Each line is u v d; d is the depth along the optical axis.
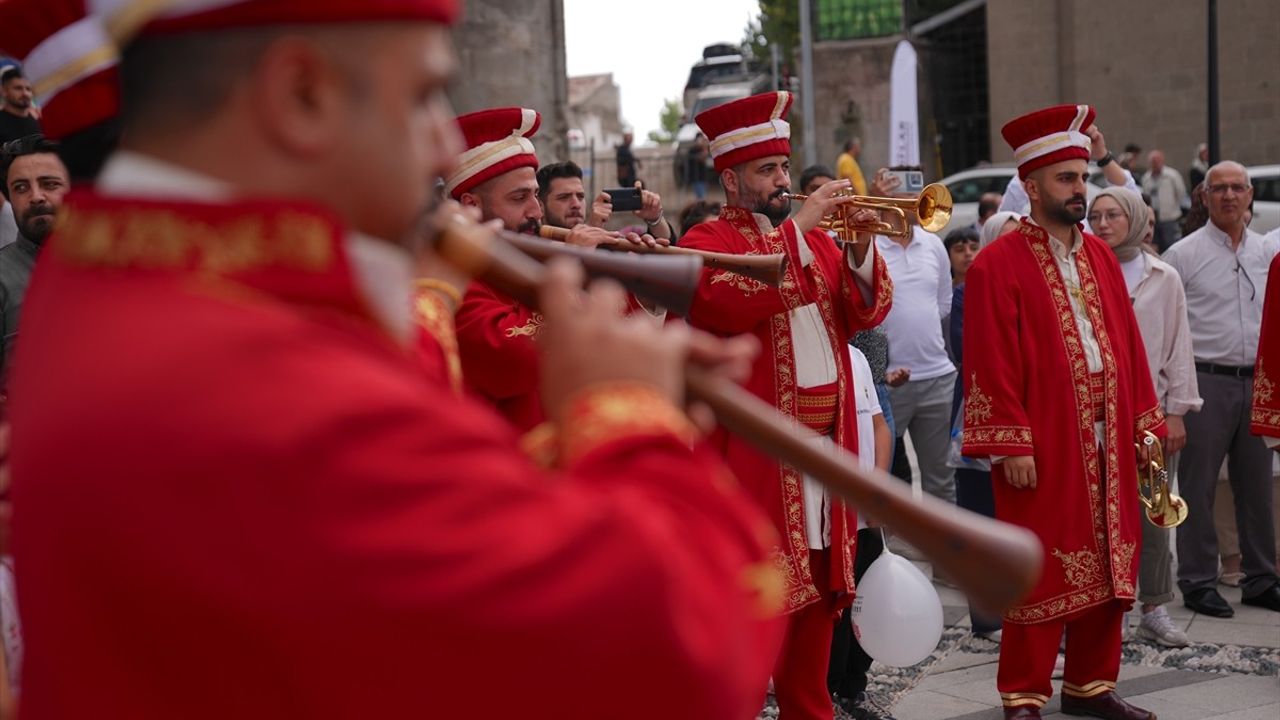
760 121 4.78
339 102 1.16
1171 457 6.71
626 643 1.08
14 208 4.12
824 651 4.59
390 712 1.04
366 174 1.18
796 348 4.64
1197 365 6.66
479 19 12.40
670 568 1.11
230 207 1.13
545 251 1.93
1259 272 6.70
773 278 4.24
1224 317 6.64
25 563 1.12
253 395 1.05
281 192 1.16
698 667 1.11
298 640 1.02
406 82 1.18
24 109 5.76
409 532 1.05
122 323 1.10
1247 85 25.25
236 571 1.02
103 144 1.32
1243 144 25.39
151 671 1.05
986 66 29.66
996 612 1.41
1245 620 6.44
